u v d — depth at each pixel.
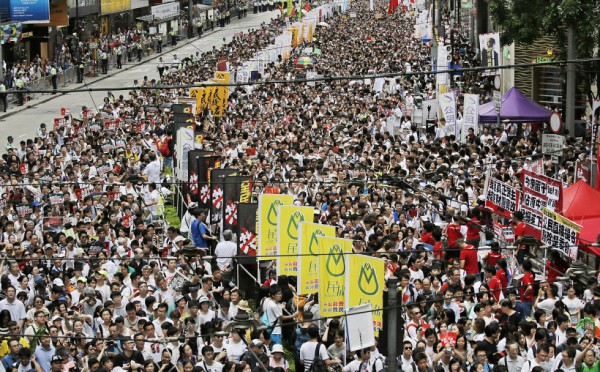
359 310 43.00
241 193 66.44
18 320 49.97
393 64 164.50
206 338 45.94
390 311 36.97
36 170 82.75
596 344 44.84
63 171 83.56
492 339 44.78
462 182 73.12
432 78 146.12
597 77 93.81
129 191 74.50
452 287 50.53
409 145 90.69
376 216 61.53
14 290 49.84
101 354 44.78
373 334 43.12
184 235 69.81
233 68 155.50
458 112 114.62
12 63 170.50
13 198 74.06
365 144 89.62
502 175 74.75
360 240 56.50
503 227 63.00
